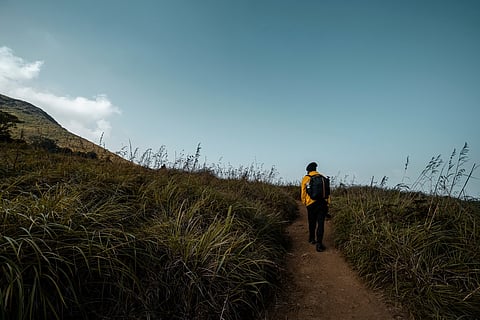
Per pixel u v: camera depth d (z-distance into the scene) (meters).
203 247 3.49
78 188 4.20
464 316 3.15
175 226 3.88
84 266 2.67
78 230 3.03
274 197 8.72
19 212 2.91
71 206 3.35
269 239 5.30
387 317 3.46
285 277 4.46
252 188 8.89
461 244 4.19
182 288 3.01
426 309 3.33
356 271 4.68
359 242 4.93
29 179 4.48
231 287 3.23
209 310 2.92
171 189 5.27
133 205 4.30
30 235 2.46
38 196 4.02
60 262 2.55
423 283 3.61
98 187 4.53
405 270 3.88
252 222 5.38
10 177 4.40
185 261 3.22
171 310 2.88
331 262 5.16
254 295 3.54
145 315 2.69
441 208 5.23
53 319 2.31
